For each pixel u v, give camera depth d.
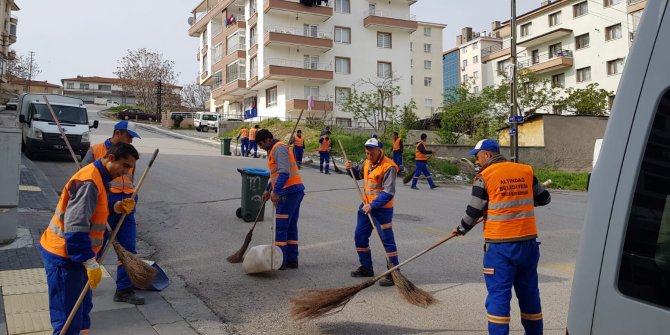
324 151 19.02
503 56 54.47
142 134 38.94
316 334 4.57
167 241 7.91
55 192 11.20
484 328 4.76
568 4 45.53
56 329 3.43
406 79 46.59
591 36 43.41
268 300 5.42
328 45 42.53
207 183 14.52
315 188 14.90
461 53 68.44
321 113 42.41
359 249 6.28
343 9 44.88
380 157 5.98
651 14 2.10
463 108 29.19
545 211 12.92
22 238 7.21
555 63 44.97
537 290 3.92
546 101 36.94
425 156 16.47
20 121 18.48
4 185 7.00
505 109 32.88
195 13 64.19
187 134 42.56
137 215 9.80
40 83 102.94
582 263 2.18
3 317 4.55
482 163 4.11
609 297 2.05
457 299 5.57
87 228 3.32
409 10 47.16
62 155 19.50
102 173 3.52
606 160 2.16
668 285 1.89
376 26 45.03
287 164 6.35
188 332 4.48
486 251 3.85
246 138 24.61
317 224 9.62
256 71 44.53
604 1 42.31
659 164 1.97
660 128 1.99
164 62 64.75
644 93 2.06
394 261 6.03
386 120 36.22
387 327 4.76
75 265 3.46
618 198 2.09
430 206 12.62
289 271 6.52
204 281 6.02
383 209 5.99
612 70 41.91
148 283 4.60
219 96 52.25
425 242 8.38
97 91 108.94
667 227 1.92
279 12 42.19
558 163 24.44
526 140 25.44
